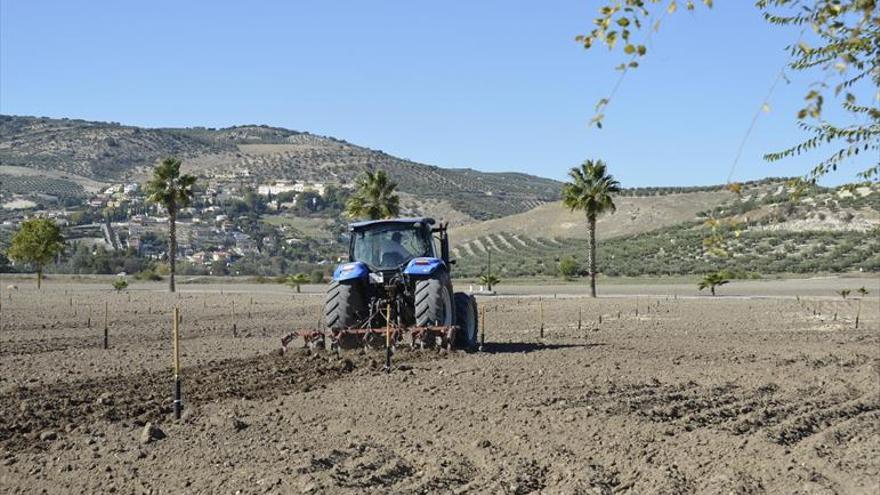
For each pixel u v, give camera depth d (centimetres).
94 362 2053
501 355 1977
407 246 2056
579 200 5816
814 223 11219
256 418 1266
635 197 17025
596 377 1622
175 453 1061
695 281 8856
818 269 9638
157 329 3241
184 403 1404
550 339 2719
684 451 1062
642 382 1570
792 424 1230
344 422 1223
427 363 1808
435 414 1268
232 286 8525
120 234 18875
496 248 15438
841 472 982
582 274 11081
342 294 1978
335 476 930
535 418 1234
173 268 7075
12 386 1656
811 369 1825
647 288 7300
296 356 2000
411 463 1007
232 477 946
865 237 10369
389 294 2006
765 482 934
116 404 1405
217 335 2964
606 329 3200
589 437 1123
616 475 955
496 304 5044
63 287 8012
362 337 1992
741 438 1136
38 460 1047
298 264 15862
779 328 3225
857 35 442
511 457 1023
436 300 1950
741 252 10900
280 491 888
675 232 13338
